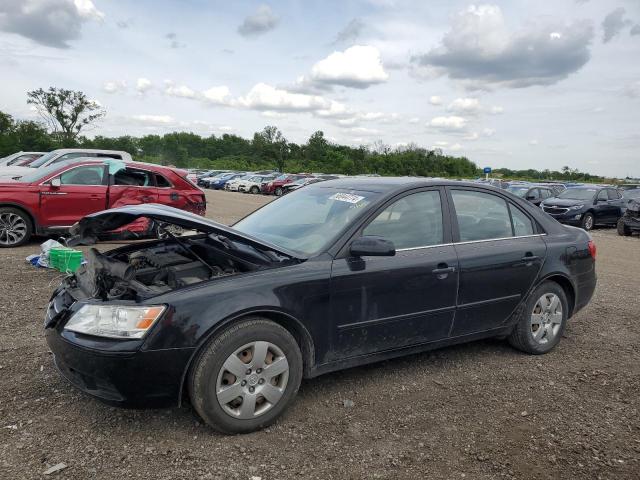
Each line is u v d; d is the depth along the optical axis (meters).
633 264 10.98
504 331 4.75
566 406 3.90
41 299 6.17
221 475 2.89
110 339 3.04
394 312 3.96
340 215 4.08
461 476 2.97
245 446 3.20
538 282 4.82
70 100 65.75
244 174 51.31
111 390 3.08
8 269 7.71
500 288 4.56
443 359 4.76
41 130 65.50
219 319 3.18
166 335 3.06
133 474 2.87
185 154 111.88
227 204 25.39
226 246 3.99
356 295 3.75
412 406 3.81
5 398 3.67
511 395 4.05
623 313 6.62
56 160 15.30
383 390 4.06
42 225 9.91
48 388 3.85
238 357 3.29
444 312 4.23
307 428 3.44
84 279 3.73
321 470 2.98
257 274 3.45
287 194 5.09
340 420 3.56
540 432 3.49
